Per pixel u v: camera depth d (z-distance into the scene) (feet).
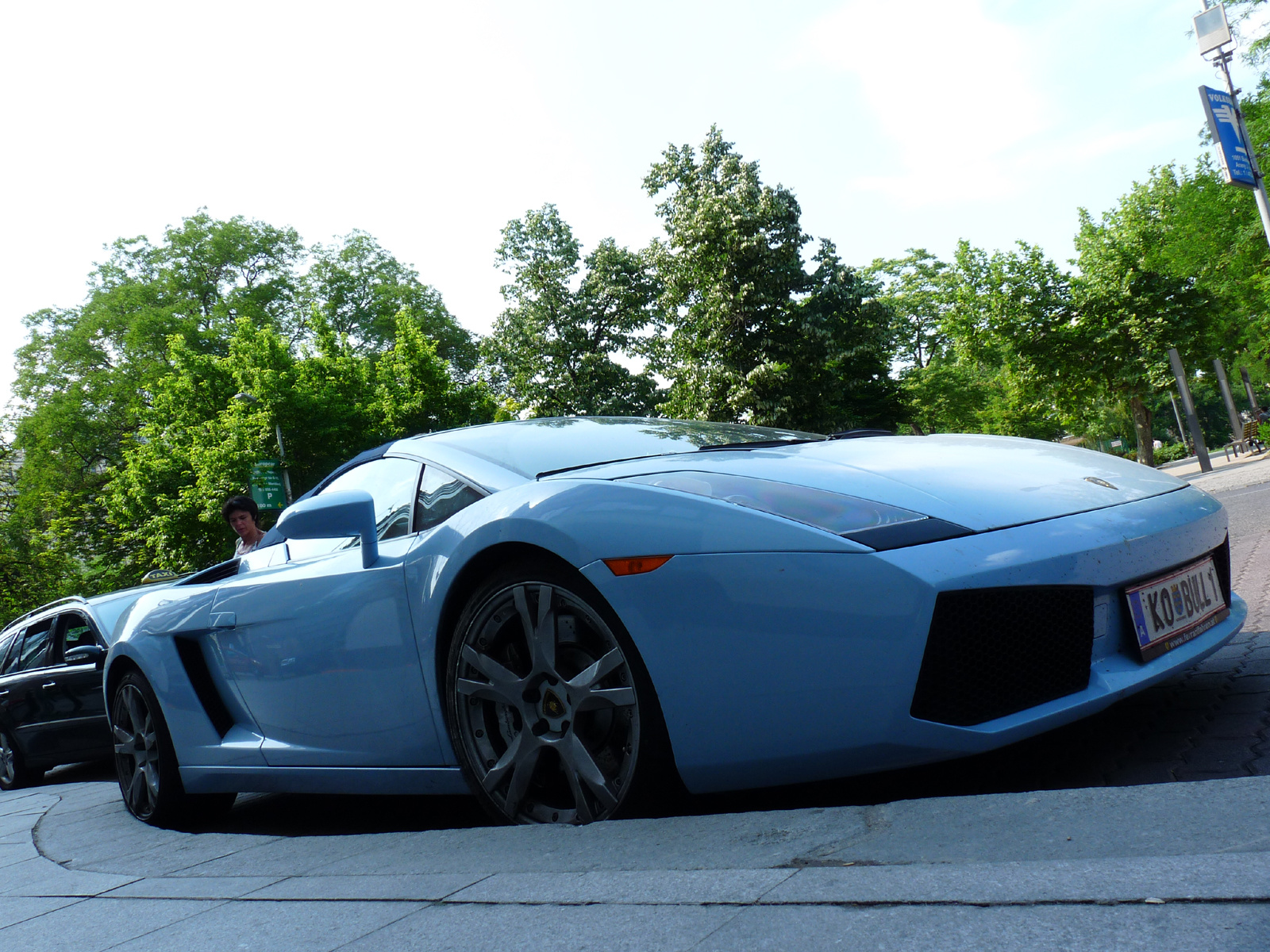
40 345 128.77
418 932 4.45
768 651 6.03
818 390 106.01
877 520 6.30
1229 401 59.16
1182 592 7.36
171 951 4.92
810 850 4.71
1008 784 6.73
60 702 21.01
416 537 8.41
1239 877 3.26
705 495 6.67
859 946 3.32
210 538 90.33
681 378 108.06
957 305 107.96
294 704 9.37
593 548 6.58
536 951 3.90
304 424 91.66
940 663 5.89
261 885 6.15
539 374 119.44
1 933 5.95
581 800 6.78
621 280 119.96
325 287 140.77
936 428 164.14
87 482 123.24
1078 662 6.49
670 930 3.83
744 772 6.26
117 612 20.95
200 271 132.67
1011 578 6.09
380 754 8.52
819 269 106.52
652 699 6.43
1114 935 3.04
